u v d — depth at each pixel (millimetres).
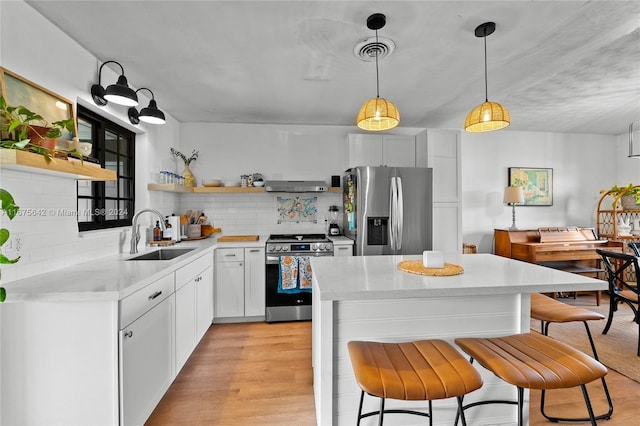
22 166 1343
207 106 3318
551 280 1482
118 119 2465
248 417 1807
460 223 3688
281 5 1683
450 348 1285
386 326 1562
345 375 1554
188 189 3447
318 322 1654
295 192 3953
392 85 2789
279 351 2643
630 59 2414
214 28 1891
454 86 2820
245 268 3287
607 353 2566
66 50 1888
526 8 1712
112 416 1398
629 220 4574
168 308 1938
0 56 1445
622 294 2855
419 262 1895
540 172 4734
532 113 3840
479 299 1610
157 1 1633
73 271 1769
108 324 1388
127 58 2246
